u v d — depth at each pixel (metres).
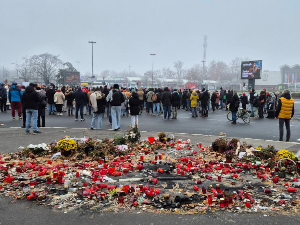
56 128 12.04
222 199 4.23
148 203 4.31
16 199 4.50
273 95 18.25
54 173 5.32
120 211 4.10
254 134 11.45
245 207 4.25
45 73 59.00
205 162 6.69
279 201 4.42
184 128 13.03
